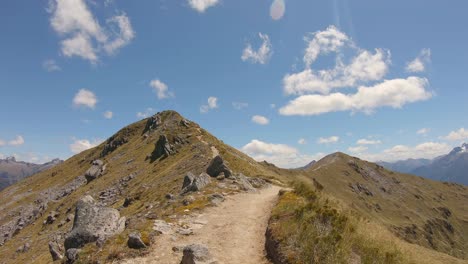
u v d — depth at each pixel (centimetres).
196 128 12138
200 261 1581
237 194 3484
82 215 2722
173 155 9594
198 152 8319
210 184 3919
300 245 1638
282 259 1595
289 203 2455
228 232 2197
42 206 10800
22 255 6644
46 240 6900
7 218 12238
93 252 1989
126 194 8206
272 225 2017
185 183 4609
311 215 1908
